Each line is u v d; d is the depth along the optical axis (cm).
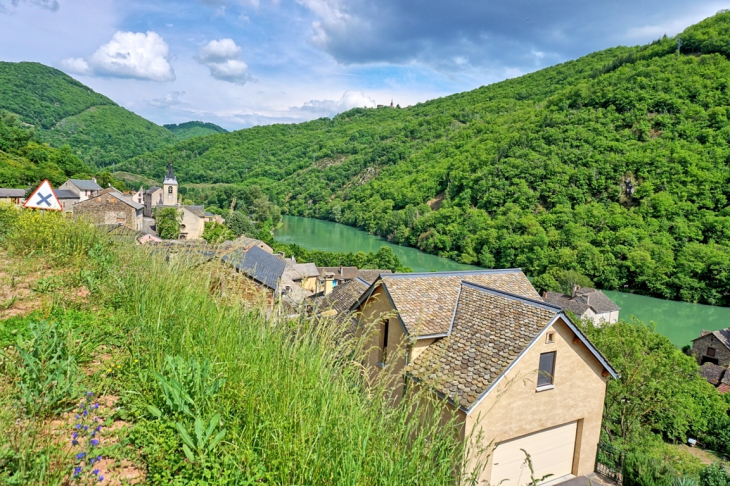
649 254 6469
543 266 6944
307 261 6038
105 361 454
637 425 1848
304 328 543
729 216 7044
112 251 853
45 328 425
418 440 351
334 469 324
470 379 1030
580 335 1154
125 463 321
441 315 1252
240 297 617
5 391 353
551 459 1190
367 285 1847
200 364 436
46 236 849
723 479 1241
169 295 569
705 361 4166
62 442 314
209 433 333
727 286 5897
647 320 5284
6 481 254
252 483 313
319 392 390
